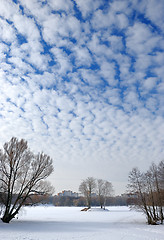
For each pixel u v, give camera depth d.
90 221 50.91
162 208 50.00
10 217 38.06
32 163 42.00
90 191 107.44
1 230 27.73
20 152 40.88
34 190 40.81
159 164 52.34
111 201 179.75
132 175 51.16
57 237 24.75
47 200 43.19
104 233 29.95
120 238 25.91
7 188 39.66
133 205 50.09
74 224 42.22
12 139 40.78
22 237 23.03
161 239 25.88
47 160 43.12
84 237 25.80
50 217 64.50
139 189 49.94
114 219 57.56
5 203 39.50
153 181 51.16
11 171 39.44
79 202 187.62
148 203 50.19
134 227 38.84
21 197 39.81
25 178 41.12
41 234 26.31
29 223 40.44
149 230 34.62
